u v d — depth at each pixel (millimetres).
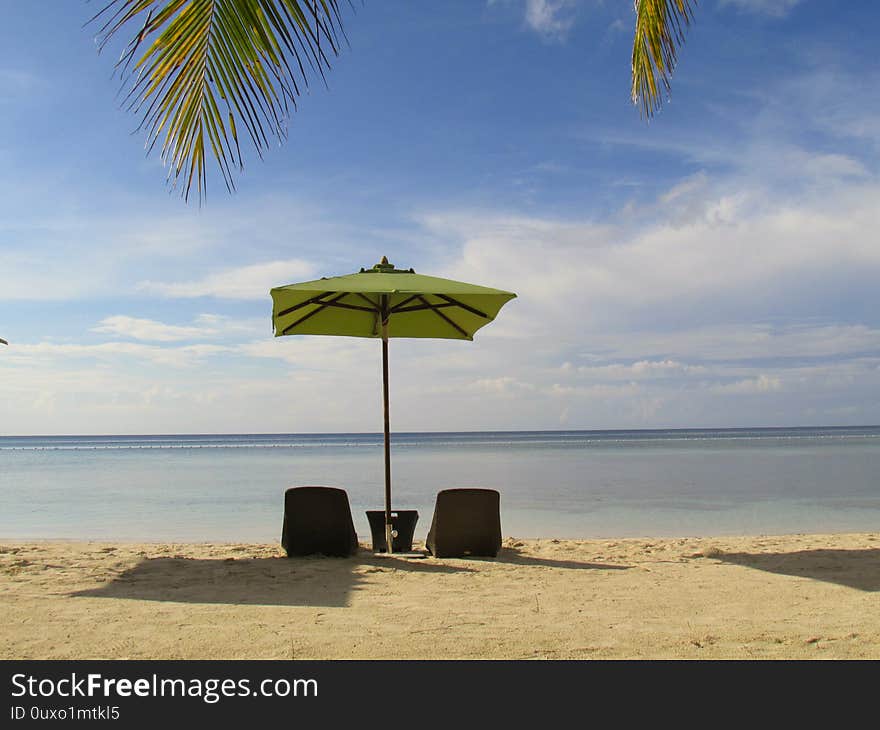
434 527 7141
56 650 3830
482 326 7582
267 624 4340
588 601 5055
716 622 4438
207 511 13516
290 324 7539
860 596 5223
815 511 13250
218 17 2891
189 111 3006
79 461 37094
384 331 7184
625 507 13906
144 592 5281
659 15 4883
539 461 32562
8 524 11648
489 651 3844
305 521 6965
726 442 67500
